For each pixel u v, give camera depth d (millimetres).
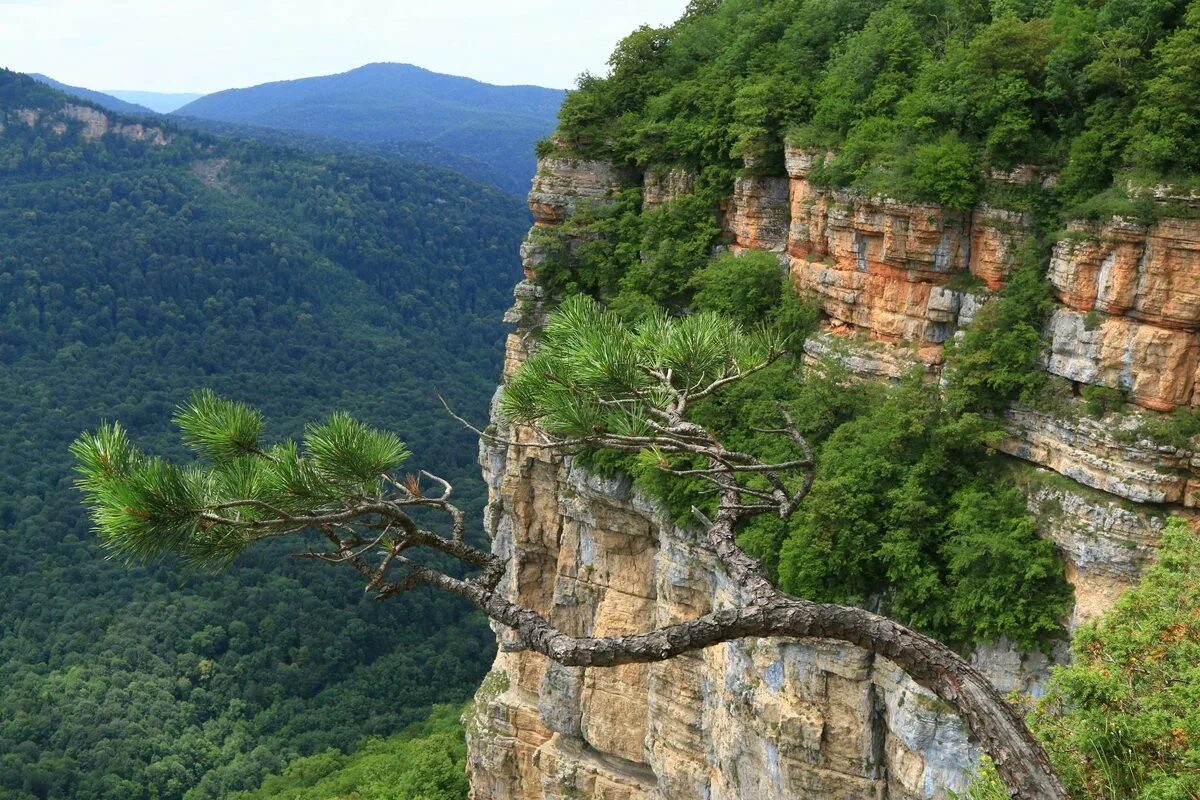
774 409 32844
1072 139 29719
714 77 42969
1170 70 26453
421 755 62219
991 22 36344
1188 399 26281
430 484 130125
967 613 28062
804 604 9781
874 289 33219
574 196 44562
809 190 35594
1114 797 14039
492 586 10891
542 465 41625
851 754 29250
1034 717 17094
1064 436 27891
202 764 83188
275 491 10711
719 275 37469
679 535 33781
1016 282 29594
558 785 41531
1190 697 14422
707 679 34031
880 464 29688
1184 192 25375
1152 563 25797
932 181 30656
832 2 41438
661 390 12711
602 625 39094
